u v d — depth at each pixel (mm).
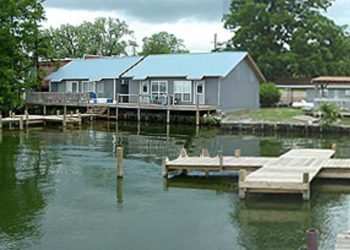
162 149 27656
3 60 42562
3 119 38188
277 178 16438
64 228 13602
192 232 13258
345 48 63906
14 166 22078
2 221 14188
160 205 15766
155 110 43469
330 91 43531
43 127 39344
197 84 43969
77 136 33531
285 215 14570
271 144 30375
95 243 12492
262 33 65125
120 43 87500
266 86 51281
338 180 18656
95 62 51906
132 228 13594
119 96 45594
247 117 41000
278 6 65188
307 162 19516
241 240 12648
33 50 46750
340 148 28438
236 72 45500
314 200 16062
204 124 40625
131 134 35094
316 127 35594
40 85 49125
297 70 60906
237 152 21281
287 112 43625
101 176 19969
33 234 13133
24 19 44969
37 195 17016
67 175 20172
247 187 15883
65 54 81375
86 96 45750
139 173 20547
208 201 16172
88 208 15469
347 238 11383
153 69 46594
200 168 19281
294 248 12078
